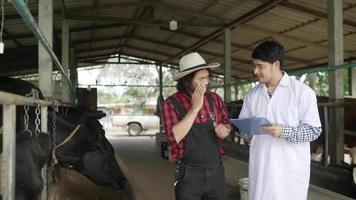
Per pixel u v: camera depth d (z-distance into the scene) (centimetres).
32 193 233
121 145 1222
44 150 250
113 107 2503
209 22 913
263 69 212
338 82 488
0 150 207
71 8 831
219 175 232
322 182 429
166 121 225
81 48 1392
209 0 803
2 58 888
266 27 893
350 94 1035
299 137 203
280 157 214
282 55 212
